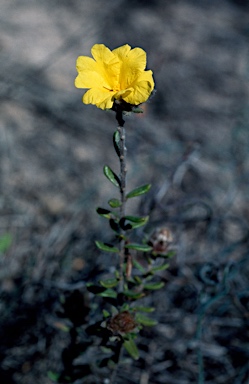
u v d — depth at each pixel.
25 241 0.50
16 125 0.61
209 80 0.77
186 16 0.92
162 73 0.75
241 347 0.47
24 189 0.55
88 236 0.51
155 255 0.35
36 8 0.82
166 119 0.68
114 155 0.62
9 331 0.45
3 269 0.48
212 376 0.46
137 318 0.35
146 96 0.29
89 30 0.79
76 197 0.55
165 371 0.46
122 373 0.45
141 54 0.30
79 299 0.38
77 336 0.38
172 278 0.48
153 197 0.44
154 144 0.63
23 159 0.57
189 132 0.67
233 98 0.74
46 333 0.45
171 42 0.82
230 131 0.68
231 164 0.63
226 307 0.48
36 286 0.47
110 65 0.30
